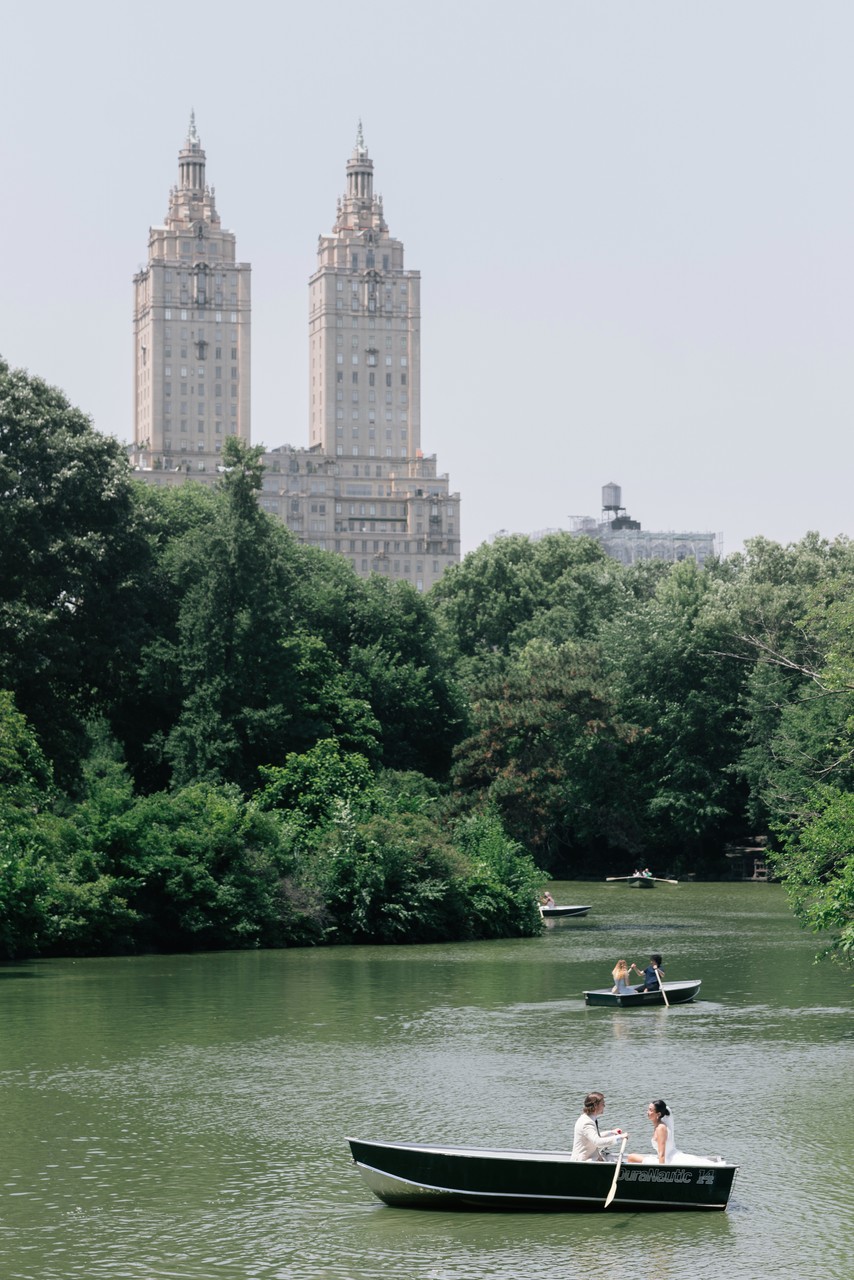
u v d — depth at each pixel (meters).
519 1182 29.81
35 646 91.62
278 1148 34.91
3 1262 26.98
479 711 108.19
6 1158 34.09
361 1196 31.05
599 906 108.88
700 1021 53.53
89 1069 44.47
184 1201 30.67
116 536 98.88
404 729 124.00
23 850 74.75
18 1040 49.47
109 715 106.00
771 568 150.75
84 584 94.75
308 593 126.44
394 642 127.38
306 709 102.81
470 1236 28.44
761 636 141.62
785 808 121.19
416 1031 51.25
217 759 93.00
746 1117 37.78
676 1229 28.84
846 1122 37.22
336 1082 42.38
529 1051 47.41
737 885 135.38
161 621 103.56
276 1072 43.91
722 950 77.12
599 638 157.38
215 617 96.19
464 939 83.56
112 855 76.44
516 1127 36.66
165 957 74.00
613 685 128.50
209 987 62.47
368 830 83.00
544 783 106.44
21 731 78.31
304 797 89.25
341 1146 35.03
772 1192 31.30
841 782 116.31
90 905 73.06
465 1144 35.00
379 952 76.56
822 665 133.75
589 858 149.00
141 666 100.12
